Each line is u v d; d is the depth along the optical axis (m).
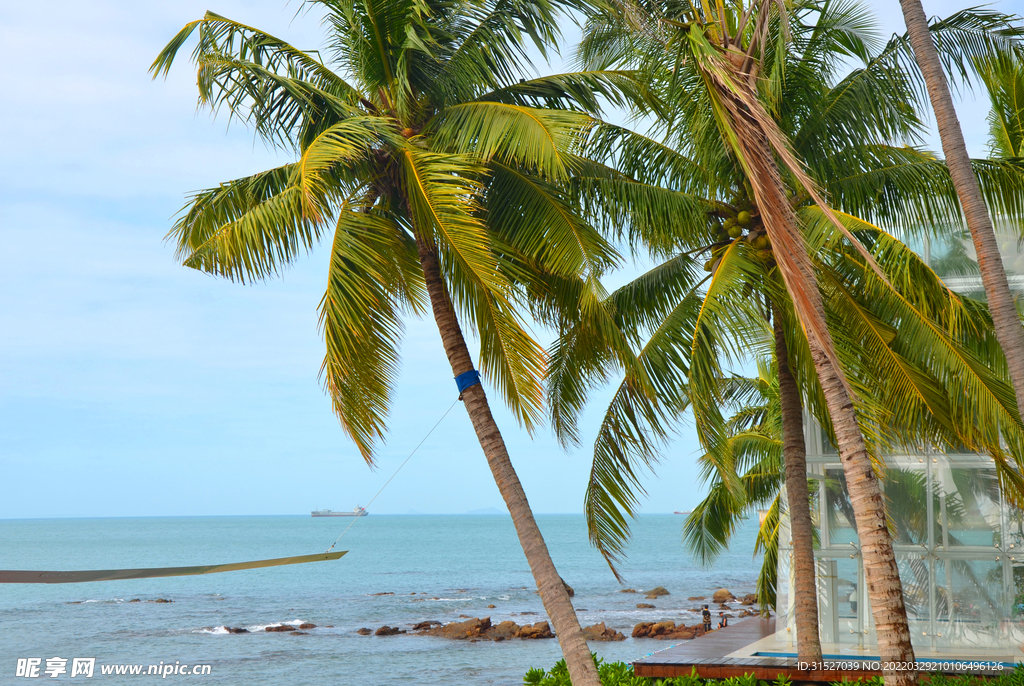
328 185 9.05
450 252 8.79
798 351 10.38
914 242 15.05
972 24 10.36
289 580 73.69
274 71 9.91
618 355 10.07
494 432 9.46
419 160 8.98
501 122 9.02
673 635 37.56
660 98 10.77
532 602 55.22
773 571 23.05
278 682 29.39
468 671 30.84
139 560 94.38
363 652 35.28
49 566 87.00
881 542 7.81
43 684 29.33
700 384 9.68
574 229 9.48
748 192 10.66
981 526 14.07
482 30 9.99
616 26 10.65
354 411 9.26
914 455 14.60
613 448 12.12
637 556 104.94
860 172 11.27
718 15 8.28
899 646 7.56
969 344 11.55
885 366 10.30
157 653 35.56
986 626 13.73
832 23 11.05
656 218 11.02
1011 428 9.18
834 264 11.24
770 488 22.80
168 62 9.35
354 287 8.66
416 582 70.56
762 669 11.84
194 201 9.62
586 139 11.82
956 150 9.10
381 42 9.84
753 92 7.09
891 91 10.55
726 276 9.70
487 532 186.62
